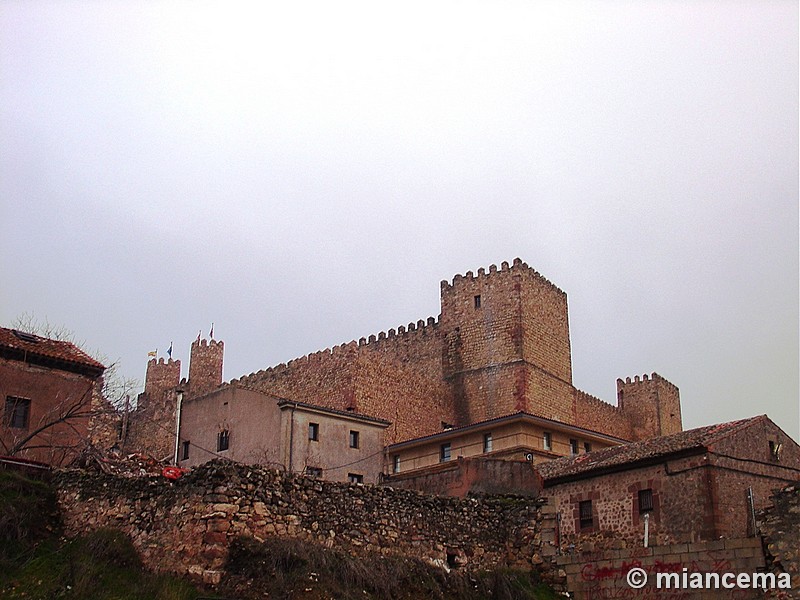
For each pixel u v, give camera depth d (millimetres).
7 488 26406
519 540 29781
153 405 63531
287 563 23016
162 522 24125
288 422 45562
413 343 73312
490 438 54750
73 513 26406
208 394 50125
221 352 83500
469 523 29219
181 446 49844
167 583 22281
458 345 69938
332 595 22750
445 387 68625
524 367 65625
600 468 33906
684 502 31359
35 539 25219
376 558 25359
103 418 48375
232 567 22609
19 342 38500
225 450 47562
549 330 70062
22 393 37500
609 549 27953
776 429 34844
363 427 49344
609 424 83562
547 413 67000
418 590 25172
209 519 23000
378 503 27031
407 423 63781
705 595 25578
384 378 63531
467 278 71125
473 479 35094
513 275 68312
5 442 36094
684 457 31828
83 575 22891
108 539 24359
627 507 32906
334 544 25219
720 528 30344
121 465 30125
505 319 67688
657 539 30109
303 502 25141
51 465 29156
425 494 28656
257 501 23984
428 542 27719
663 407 88438
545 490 35406
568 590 28500
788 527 24625
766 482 32969
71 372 39344
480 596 26703
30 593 22266
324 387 63719
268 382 69188
